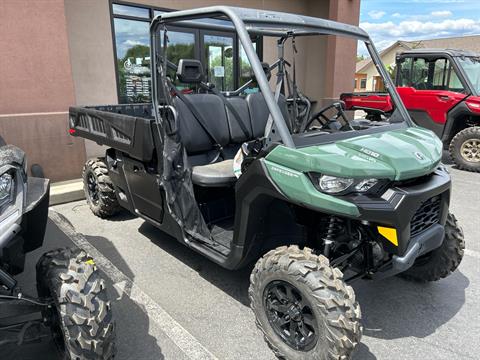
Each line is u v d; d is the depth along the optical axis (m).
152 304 2.82
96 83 6.63
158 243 3.81
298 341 2.15
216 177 2.91
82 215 4.57
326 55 9.59
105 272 3.25
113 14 6.66
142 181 3.38
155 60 2.99
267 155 2.24
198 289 3.01
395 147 2.24
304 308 2.10
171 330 2.55
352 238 2.35
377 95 6.68
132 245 3.77
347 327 1.92
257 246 2.51
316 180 2.07
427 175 2.31
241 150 2.71
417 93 7.19
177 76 2.90
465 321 2.65
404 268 2.12
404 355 2.35
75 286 1.91
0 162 2.08
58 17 5.04
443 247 2.80
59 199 4.94
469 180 6.04
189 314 2.71
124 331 2.53
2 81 4.80
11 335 2.31
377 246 2.42
